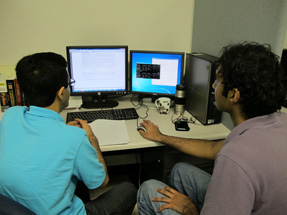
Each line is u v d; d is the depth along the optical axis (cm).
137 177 215
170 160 157
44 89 96
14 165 87
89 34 188
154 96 196
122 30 192
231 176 74
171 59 179
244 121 89
